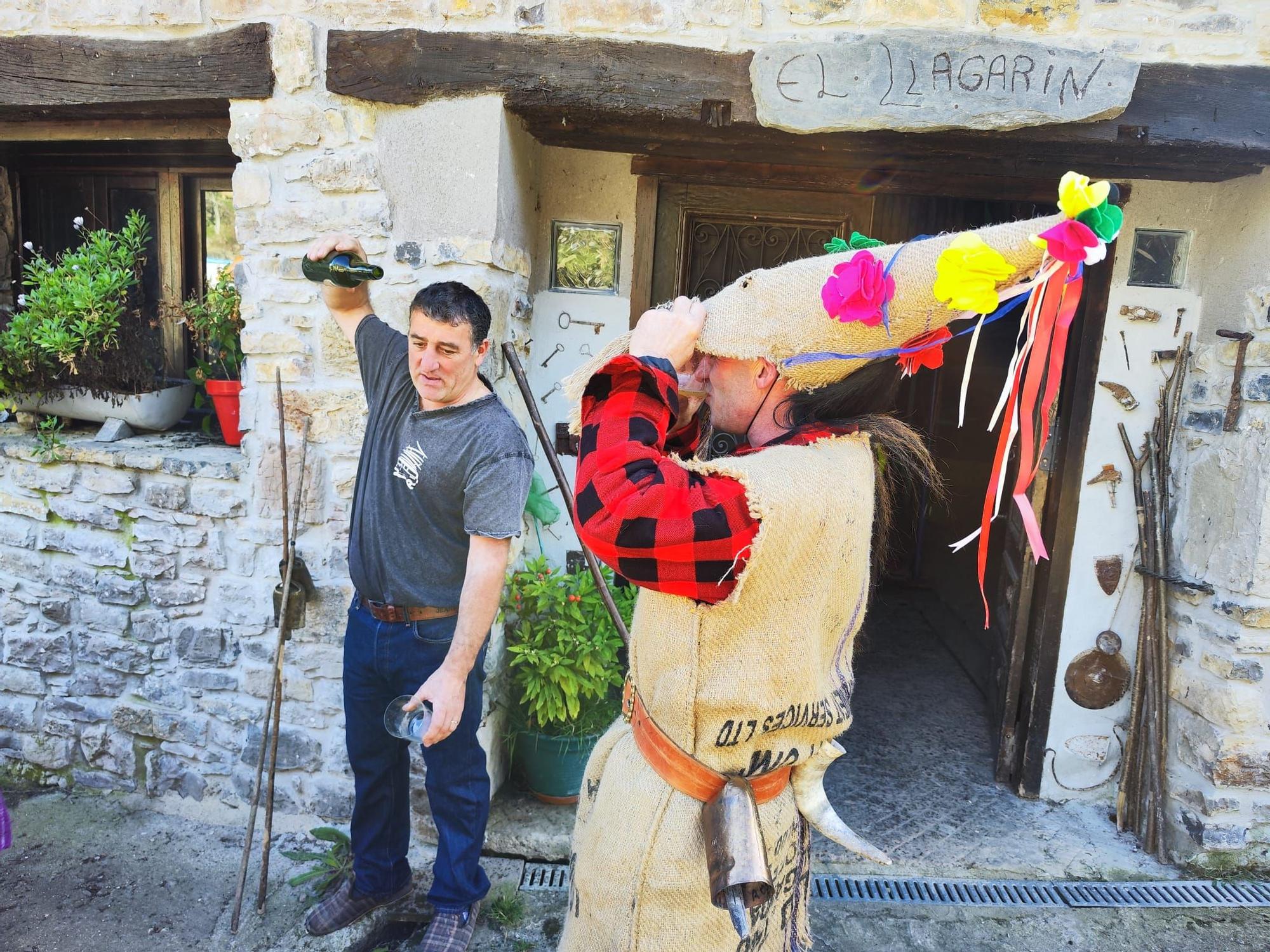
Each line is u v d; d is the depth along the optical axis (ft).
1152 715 9.50
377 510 6.68
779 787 4.04
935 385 16.70
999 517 12.98
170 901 8.05
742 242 10.02
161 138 9.36
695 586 3.42
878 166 9.07
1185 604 9.31
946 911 8.34
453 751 7.04
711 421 4.03
